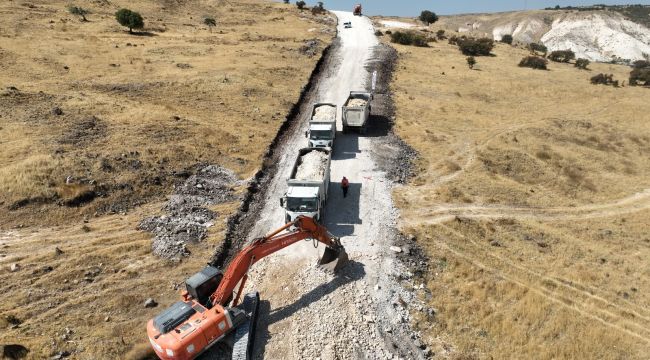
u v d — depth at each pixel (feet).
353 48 219.61
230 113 134.00
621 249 89.10
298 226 64.23
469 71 204.13
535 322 64.54
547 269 78.38
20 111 114.52
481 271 75.51
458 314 65.10
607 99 180.24
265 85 157.89
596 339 61.82
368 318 62.69
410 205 95.14
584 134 149.48
